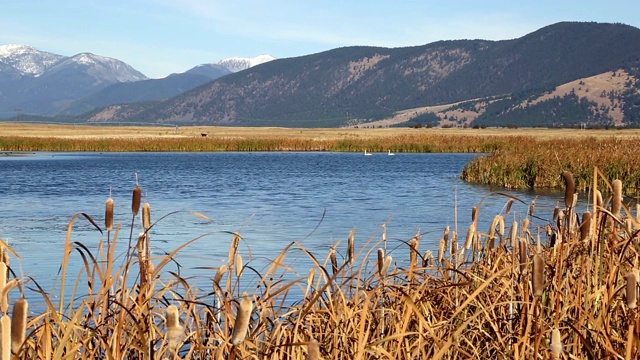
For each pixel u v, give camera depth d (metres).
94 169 60.91
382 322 6.05
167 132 187.12
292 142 107.56
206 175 54.16
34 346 4.88
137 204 5.10
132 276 13.01
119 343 4.80
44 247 18.84
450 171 58.75
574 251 6.32
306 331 6.01
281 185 43.97
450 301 6.59
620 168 34.44
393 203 31.78
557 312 5.14
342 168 63.66
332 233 21.48
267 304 6.05
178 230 22.48
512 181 40.78
